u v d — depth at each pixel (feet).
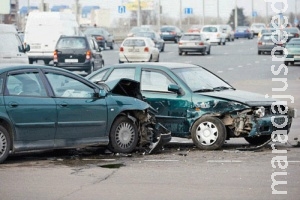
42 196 49.34
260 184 53.26
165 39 433.89
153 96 75.00
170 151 72.33
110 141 69.21
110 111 68.64
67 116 65.72
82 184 53.83
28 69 65.00
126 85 72.79
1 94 62.59
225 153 70.23
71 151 72.59
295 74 191.62
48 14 214.28
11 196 49.39
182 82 74.49
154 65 76.84
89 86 68.08
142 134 71.77
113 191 51.03
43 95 64.85
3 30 142.61
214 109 72.38
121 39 469.98
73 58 180.24
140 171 59.67
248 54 295.69
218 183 53.83
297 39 227.40
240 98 73.05
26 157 68.28
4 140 62.49
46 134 64.64
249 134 72.18
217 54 297.53
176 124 73.92
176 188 51.98
